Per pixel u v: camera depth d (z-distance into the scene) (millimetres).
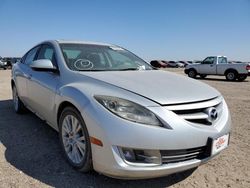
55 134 4488
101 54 4301
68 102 3248
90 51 4273
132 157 2652
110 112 2705
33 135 4430
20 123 5082
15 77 5578
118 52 4637
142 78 3373
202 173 3328
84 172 3115
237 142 4406
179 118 2707
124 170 2615
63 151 3480
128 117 2645
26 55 5566
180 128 2666
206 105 2930
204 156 2873
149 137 2580
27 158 3547
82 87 3152
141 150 2631
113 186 2930
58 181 2988
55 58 4016
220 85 15383
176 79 3559
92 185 2932
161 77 3568
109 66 4070
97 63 4016
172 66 53719
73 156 3252
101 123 2691
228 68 19422
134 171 2615
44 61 3789
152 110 2662
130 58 4613
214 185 3066
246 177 3264
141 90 2895
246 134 4828
